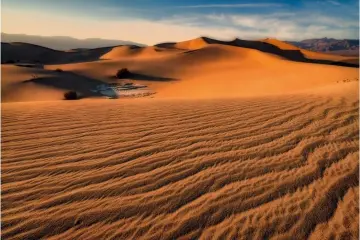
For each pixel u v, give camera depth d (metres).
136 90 44.50
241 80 39.75
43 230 2.36
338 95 8.95
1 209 2.63
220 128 5.24
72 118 6.11
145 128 5.30
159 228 2.40
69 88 42.25
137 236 2.31
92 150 4.13
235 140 4.55
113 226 2.42
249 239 2.29
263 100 8.27
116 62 66.56
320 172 3.41
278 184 3.12
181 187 3.06
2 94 35.59
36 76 44.00
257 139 4.60
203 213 2.60
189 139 4.62
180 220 2.51
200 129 5.20
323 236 2.32
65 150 4.12
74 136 4.80
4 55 117.25
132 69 61.16
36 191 2.95
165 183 3.14
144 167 3.54
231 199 2.83
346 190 2.99
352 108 6.82
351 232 2.35
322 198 2.84
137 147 4.25
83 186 3.07
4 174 3.34
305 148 4.19
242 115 6.26
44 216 2.54
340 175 3.33
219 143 4.41
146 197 2.86
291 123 5.55
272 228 2.41
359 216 2.55
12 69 46.91
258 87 32.28
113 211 2.62
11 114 6.49
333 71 33.31
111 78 54.00
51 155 3.93
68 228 2.39
